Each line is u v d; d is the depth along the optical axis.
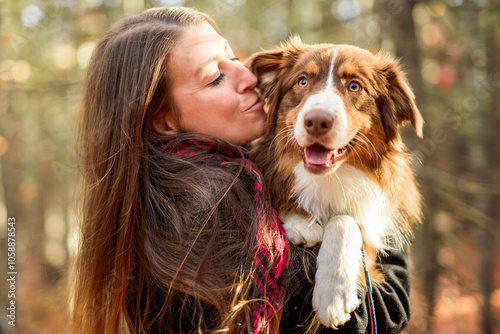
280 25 8.09
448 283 5.93
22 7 5.68
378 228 2.38
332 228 2.09
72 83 5.18
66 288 2.88
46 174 11.09
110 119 2.04
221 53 2.18
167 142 2.11
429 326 4.98
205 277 1.78
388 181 2.45
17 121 10.19
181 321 1.84
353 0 6.22
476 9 4.82
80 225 2.19
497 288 7.65
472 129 6.47
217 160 2.03
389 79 2.48
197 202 1.89
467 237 8.44
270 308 1.77
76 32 5.96
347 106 2.23
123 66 2.04
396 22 4.89
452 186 5.12
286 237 2.16
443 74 6.25
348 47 2.48
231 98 2.14
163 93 2.07
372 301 1.97
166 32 2.07
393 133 2.45
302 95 2.36
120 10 5.73
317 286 1.95
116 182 1.96
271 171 2.45
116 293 1.90
